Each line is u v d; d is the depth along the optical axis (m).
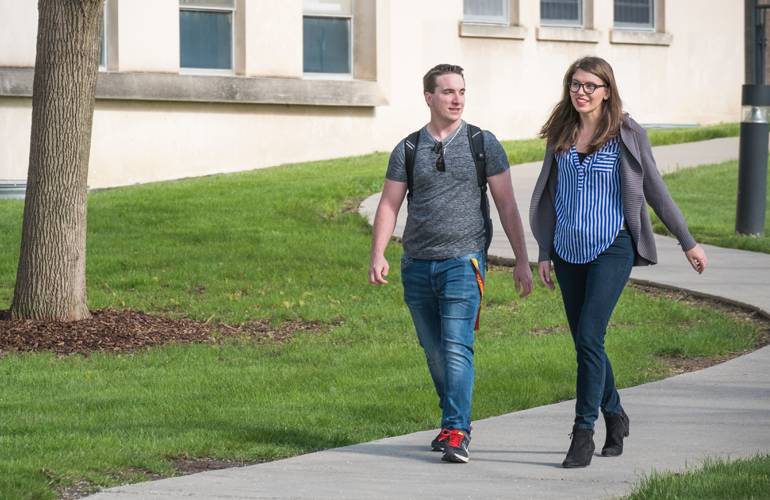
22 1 48.88
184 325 27.44
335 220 39.78
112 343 25.56
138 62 52.31
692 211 40.75
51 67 26.11
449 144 16.25
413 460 16.20
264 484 14.99
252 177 49.56
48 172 26.34
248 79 54.66
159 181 52.59
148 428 18.08
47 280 26.41
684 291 29.20
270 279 32.06
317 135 57.31
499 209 16.50
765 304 27.17
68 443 16.95
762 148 36.50
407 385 21.12
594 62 15.73
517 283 16.61
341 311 28.84
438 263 16.28
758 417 18.05
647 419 18.09
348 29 58.97
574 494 14.31
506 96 62.97
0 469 15.48
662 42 68.31
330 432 17.95
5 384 21.72
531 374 21.80
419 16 60.12
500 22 63.22
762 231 36.75
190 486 14.92
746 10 74.75
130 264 33.50
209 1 54.91
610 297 15.56
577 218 15.78
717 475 14.34
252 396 20.66
